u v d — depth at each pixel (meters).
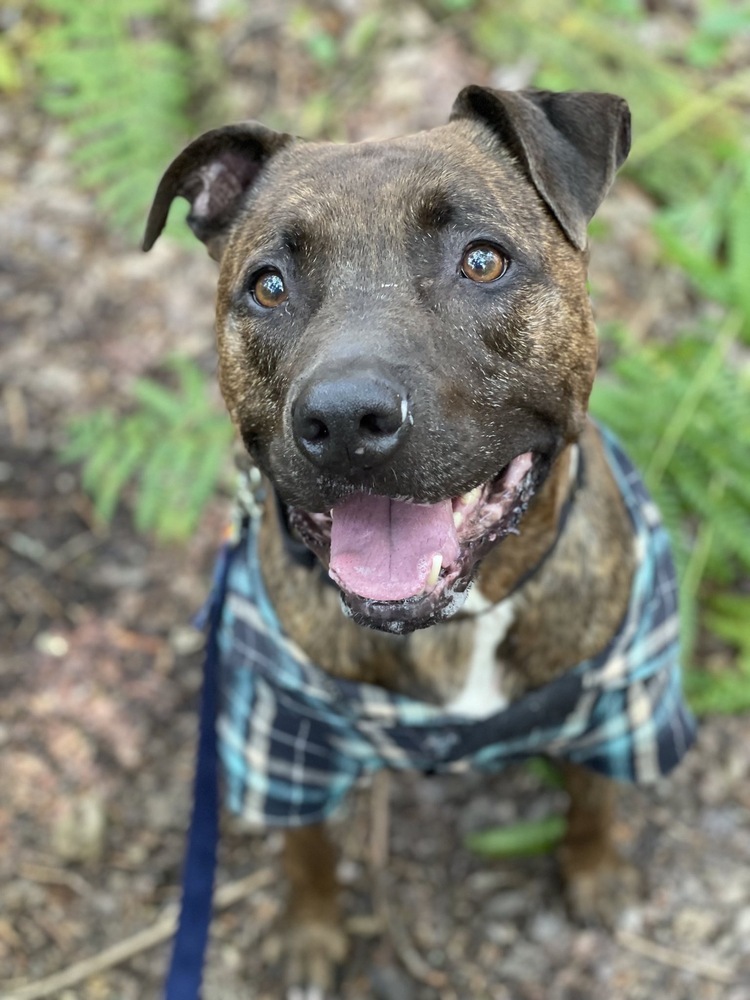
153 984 0.50
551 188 0.36
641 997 0.48
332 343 0.33
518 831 0.52
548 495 0.39
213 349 0.69
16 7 0.83
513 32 0.79
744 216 0.63
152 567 0.63
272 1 0.83
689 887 0.51
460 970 0.50
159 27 0.80
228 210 0.42
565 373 0.37
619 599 0.41
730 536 0.57
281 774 0.44
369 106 0.78
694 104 0.76
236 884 0.53
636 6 0.82
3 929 0.51
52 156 0.77
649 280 0.71
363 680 0.41
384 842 0.53
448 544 0.36
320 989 0.49
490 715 0.41
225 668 0.45
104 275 0.72
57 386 0.68
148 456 0.64
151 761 0.56
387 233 0.35
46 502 0.65
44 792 0.55
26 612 0.61
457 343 0.34
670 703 0.45
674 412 0.58
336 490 0.34
